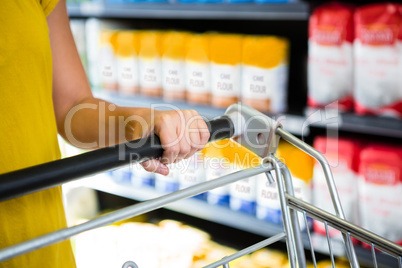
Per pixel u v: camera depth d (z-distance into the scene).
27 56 0.88
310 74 1.74
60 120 1.07
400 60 1.52
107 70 2.34
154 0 2.08
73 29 2.45
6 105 0.86
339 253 1.72
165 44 2.13
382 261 1.62
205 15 1.99
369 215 1.65
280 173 0.87
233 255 0.82
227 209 2.01
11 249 0.62
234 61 1.92
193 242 2.16
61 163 0.67
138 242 2.21
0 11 0.85
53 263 0.93
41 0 0.98
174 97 2.13
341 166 1.70
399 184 1.59
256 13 1.77
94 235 2.34
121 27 2.63
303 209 0.86
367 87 1.59
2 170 0.87
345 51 1.65
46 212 0.91
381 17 1.54
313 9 1.72
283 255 2.03
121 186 2.40
